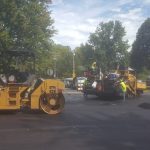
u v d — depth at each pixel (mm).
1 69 24438
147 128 17281
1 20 41969
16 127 17656
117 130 16719
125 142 14008
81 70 97438
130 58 99250
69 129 17062
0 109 22609
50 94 23250
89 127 17625
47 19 48219
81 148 13000
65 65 108625
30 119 20562
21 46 44719
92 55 89688
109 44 90000
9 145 13453
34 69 26125
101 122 19281
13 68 25156
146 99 35844
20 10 43125
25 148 12953
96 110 25281
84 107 27453
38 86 23391
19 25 43156
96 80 37594
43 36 47312
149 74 89688
